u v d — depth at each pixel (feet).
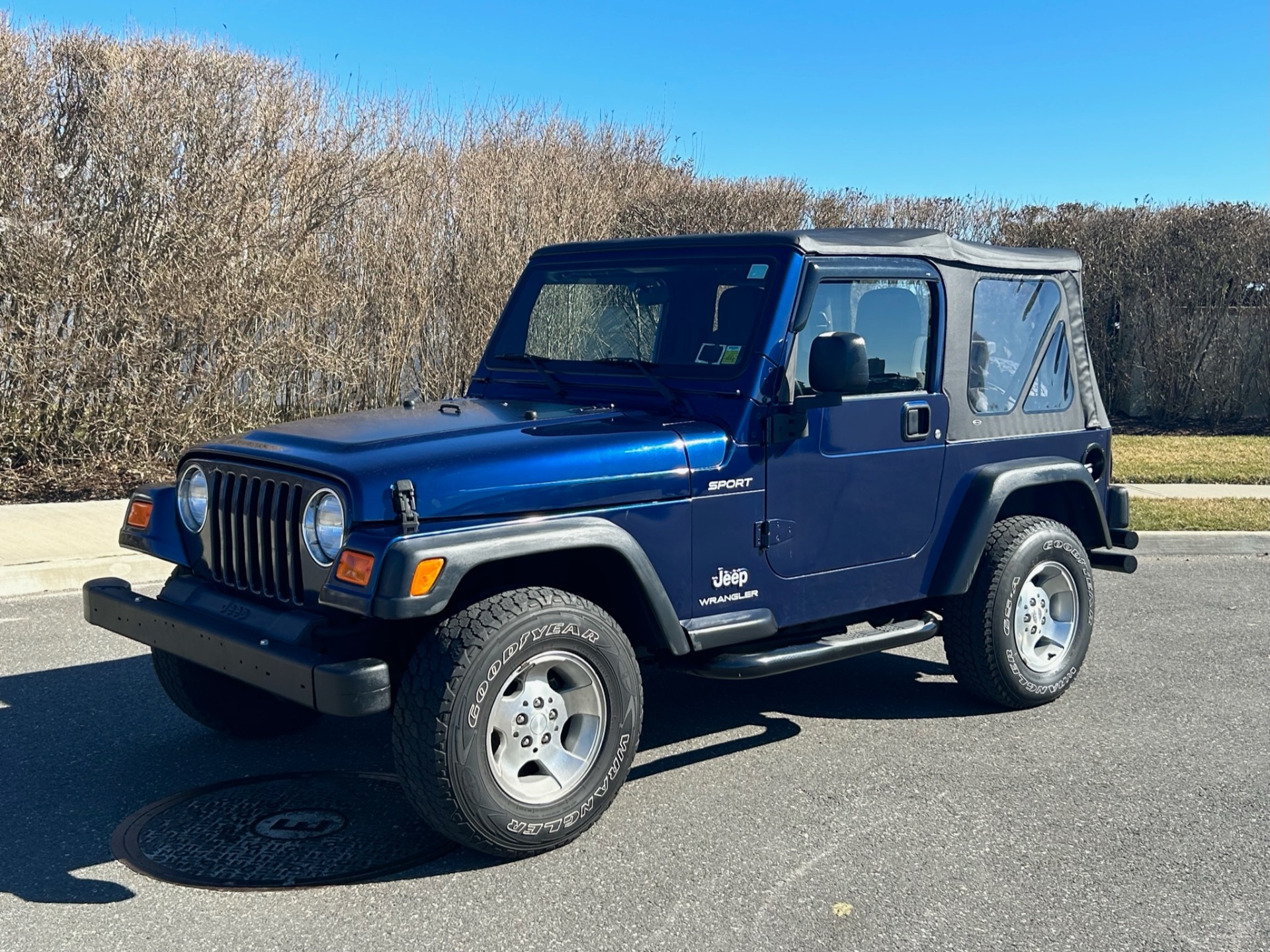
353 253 42.65
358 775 15.49
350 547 12.28
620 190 58.59
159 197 35.58
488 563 13.56
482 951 11.23
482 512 12.86
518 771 13.00
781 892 12.43
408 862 13.01
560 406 15.94
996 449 17.85
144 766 15.75
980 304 17.57
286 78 39.58
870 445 16.11
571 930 11.62
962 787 15.39
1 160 33.50
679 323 15.92
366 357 42.01
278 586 13.39
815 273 15.33
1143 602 25.96
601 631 13.28
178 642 13.91
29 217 33.45
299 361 38.70
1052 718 18.17
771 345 14.94
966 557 17.16
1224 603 25.88
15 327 33.53
